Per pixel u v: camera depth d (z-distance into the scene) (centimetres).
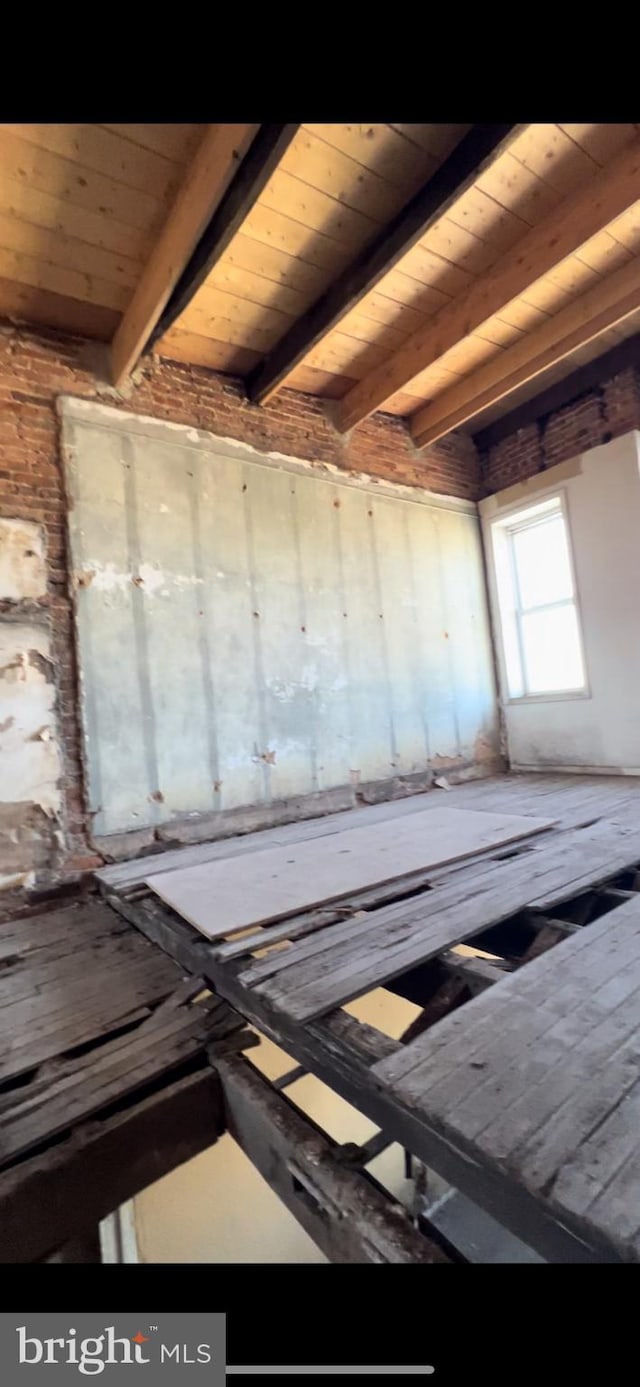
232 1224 301
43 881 291
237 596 375
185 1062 157
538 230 294
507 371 407
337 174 247
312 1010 137
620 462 439
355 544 446
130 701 327
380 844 279
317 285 314
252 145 226
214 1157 307
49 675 301
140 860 313
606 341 430
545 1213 83
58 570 309
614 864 225
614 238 311
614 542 445
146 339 295
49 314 311
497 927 195
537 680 527
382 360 398
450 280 327
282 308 330
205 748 353
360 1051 124
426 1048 120
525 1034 122
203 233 238
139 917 244
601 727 462
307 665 407
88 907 281
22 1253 120
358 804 423
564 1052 115
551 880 211
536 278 297
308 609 412
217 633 364
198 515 362
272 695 386
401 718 461
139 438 343
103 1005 180
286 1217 325
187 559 355
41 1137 129
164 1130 143
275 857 276
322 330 321
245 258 291
